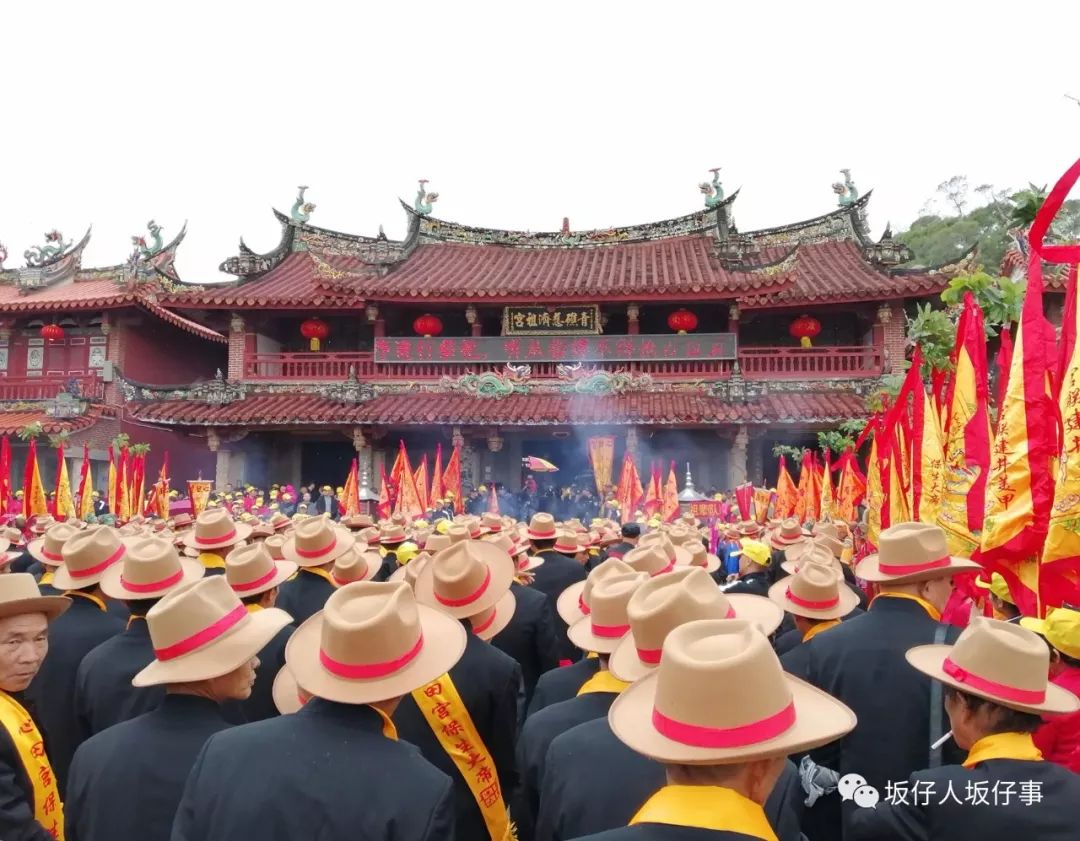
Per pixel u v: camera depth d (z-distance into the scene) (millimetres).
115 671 5473
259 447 37219
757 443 33781
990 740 3906
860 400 31578
